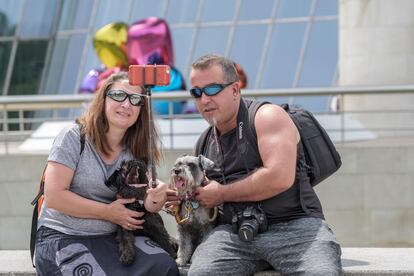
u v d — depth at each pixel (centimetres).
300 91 1424
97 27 3028
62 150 613
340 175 1412
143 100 621
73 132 621
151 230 639
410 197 1407
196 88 630
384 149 1412
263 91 1425
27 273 673
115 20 3003
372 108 1902
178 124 1492
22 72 3108
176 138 1461
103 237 624
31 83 3083
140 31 1692
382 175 1412
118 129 624
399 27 1831
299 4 2828
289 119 626
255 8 2869
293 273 598
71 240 617
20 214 1450
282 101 2522
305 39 2753
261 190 609
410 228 1409
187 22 2911
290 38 2772
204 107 630
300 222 619
